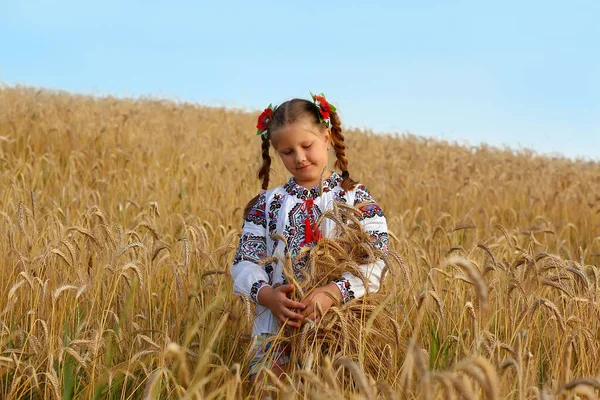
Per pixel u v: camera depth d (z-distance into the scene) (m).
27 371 2.90
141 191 7.54
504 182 10.61
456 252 4.40
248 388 3.09
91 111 14.92
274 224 3.37
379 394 2.56
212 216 6.74
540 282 3.22
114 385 2.91
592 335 3.19
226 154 11.77
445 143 19.70
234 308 3.83
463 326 3.55
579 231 8.04
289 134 3.24
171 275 3.94
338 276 3.14
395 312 3.34
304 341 2.82
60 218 5.73
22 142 10.01
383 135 20.25
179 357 1.95
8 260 4.03
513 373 2.80
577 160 19.03
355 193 3.40
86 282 3.62
